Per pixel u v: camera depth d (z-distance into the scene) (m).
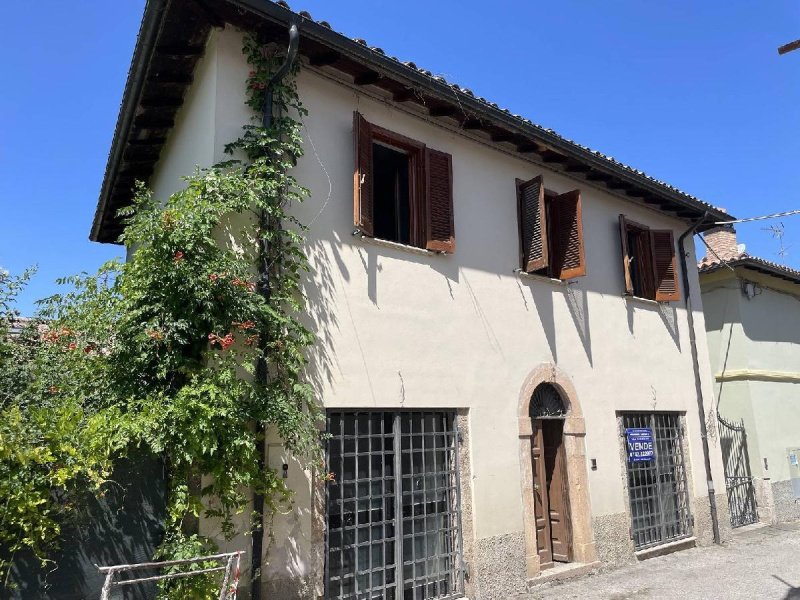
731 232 14.23
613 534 9.13
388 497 6.80
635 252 11.21
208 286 5.11
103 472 4.50
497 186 8.74
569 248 9.21
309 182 6.61
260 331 5.54
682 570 8.88
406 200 7.93
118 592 4.58
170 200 5.63
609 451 9.43
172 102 7.49
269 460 5.68
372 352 6.77
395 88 7.45
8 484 4.15
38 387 5.39
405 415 7.11
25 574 4.27
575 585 8.06
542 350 8.74
